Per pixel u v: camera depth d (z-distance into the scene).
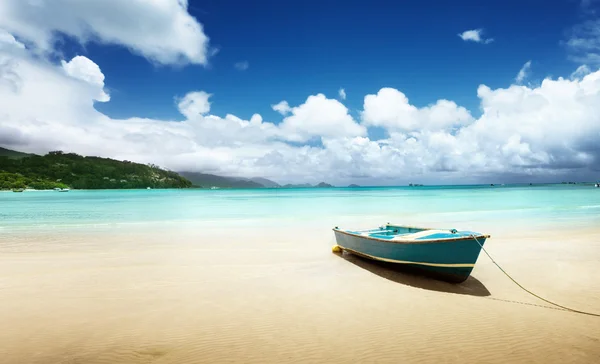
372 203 47.38
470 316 6.91
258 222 23.97
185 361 5.19
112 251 13.55
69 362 5.16
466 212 30.27
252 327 6.43
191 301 7.91
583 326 6.41
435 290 8.69
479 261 11.62
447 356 5.29
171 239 16.48
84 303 7.77
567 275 9.95
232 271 10.59
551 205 37.56
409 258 9.49
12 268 10.84
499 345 5.64
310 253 13.27
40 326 6.49
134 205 44.47
